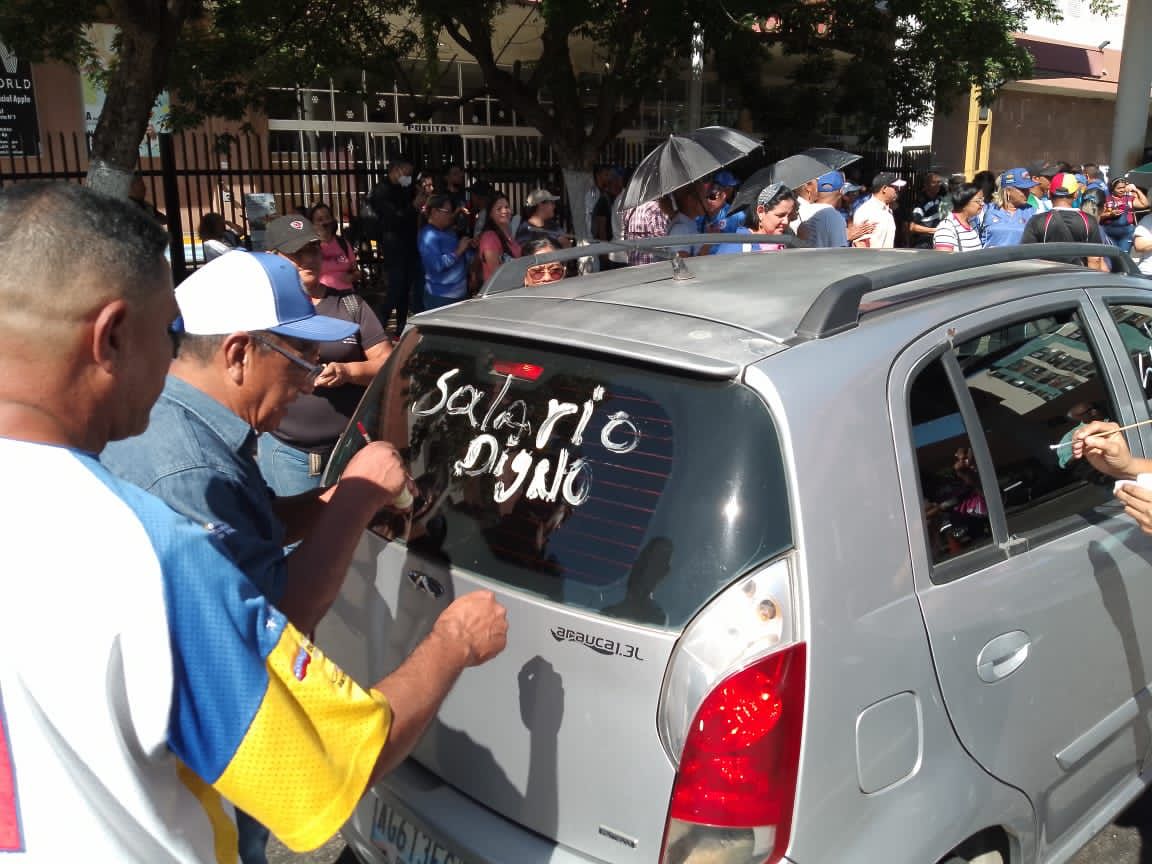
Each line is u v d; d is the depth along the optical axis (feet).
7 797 3.73
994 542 7.40
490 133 55.11
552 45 34.12
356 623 8.14
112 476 4.13
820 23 39.32
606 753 6.35
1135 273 10.15
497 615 5.78
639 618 6.32
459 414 7.85
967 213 27.17
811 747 6.01
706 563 6.23
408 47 35.14
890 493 6.66
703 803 6.00
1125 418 8.82
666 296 8.13
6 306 3.93
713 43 33.06
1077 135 82.28
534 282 16.98
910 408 7.04
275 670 4.27
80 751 3.77
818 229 21.36
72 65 29.66
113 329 4.12
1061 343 8.48
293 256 13.21
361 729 4.54
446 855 7.04
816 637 6.07
